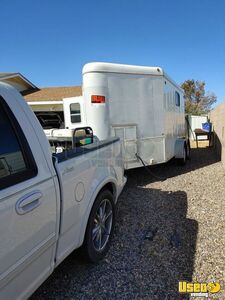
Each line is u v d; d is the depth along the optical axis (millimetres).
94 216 2998
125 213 4578
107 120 5789
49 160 2158
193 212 4527
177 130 8625
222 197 5230
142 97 6285
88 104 5738
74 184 2465
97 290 2654
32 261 1899
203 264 3029
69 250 2488
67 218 2342
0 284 1608
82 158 2689
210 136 14820
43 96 17391
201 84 44031
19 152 1911
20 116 2035
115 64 5887
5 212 1643
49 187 2064
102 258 3188
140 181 6785
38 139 2119
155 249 3377
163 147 6832
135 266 3031
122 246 3471
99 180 3061
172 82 7672
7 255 1653
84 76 5750
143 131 6379
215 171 7691
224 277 2803
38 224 1929
